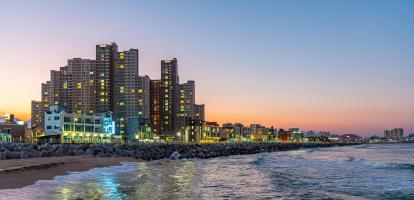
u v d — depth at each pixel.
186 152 104.94
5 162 43.22
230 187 31.86
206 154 104.94
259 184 34.47
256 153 146.12
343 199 26.72
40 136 160.25
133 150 90.56
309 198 26.84
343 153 135.25
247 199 25.67
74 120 167.38
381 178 41.28
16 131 165.88
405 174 46.22
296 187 32.88
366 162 69.06
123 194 26.23
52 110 168.62
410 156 106.00
